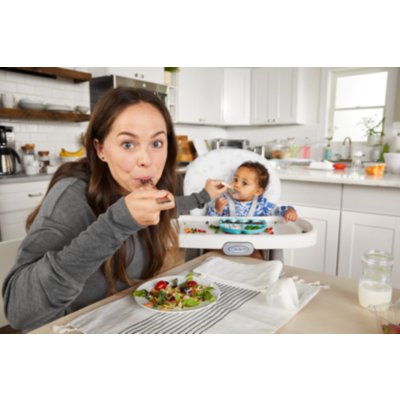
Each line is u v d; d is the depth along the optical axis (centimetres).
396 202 188
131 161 64
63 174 80
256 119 426
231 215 159
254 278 79
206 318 62
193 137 442
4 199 230
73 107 314
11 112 251
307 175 215
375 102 361
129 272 85
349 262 207
